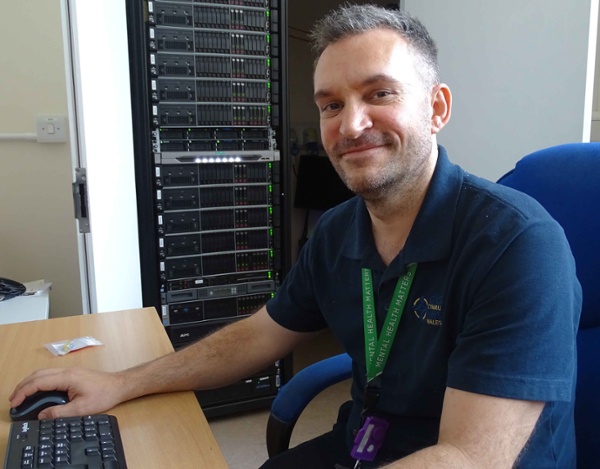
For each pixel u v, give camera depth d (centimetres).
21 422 81
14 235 230
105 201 153
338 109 91
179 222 208
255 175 217
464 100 186
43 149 227
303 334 120
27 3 218
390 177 90
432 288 91
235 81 208
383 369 97
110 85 157
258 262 222
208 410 223
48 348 116
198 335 216
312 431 223
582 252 98
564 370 74
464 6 182
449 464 68
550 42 154
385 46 87
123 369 106
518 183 107
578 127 148
